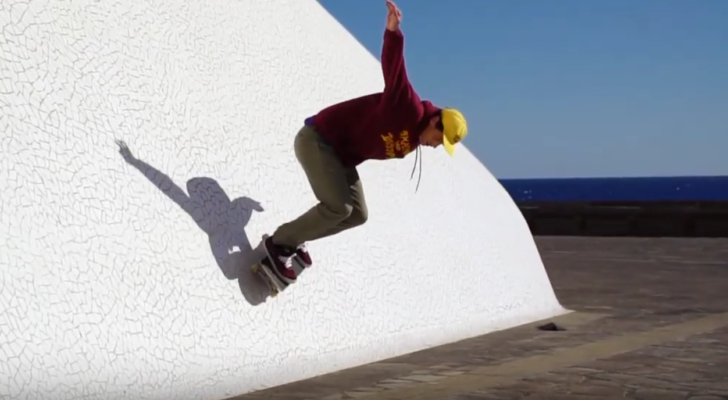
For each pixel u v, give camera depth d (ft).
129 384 15.56
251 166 20.33
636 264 50.03
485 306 26.71
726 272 45.14
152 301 16.58
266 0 23.97
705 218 74.28
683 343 23.81
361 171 24.38
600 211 79.71
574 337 25.17
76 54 17.37
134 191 17.20
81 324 15.15
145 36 19.26
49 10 17.30
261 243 19.56
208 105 20.01
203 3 21.54
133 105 18.08
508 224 30.42
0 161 15.05
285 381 18.58
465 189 29.04
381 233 23.68
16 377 13.87
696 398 16.99
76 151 16.44
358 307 21.47
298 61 23.91
